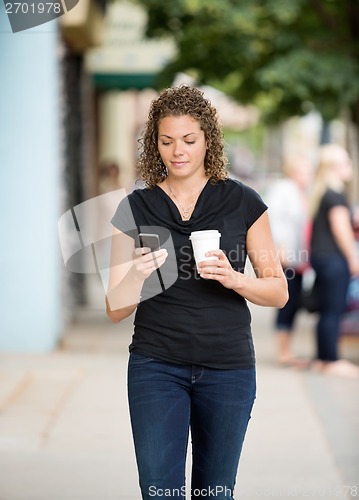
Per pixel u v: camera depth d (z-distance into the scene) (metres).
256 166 51.66
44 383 14.08
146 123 6.38
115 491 9.01
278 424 11.70
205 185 6.27
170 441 6.10
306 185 15.58
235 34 21.50
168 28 22.06
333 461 10.01
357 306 17.64
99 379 14.44
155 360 6.18
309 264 15.40
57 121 17.39
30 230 16.84
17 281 16.91
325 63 20.52
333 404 12.89
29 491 8.96
